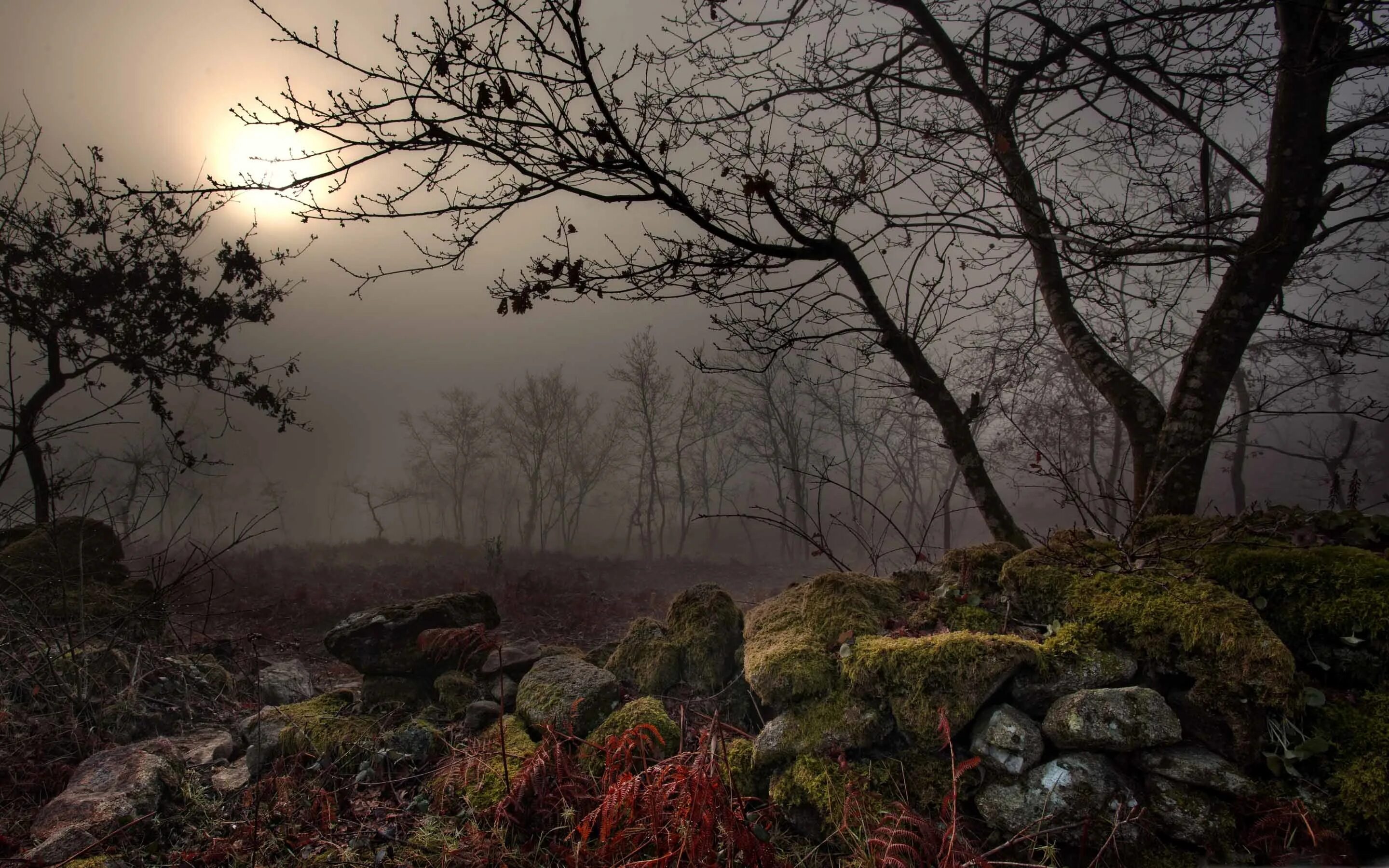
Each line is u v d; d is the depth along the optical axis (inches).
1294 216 159.6
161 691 167.3
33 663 157.8
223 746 135.2
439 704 146.1
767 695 109.0
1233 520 123.6
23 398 319.0
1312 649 96.6
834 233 161.2
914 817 78.8
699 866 75.7
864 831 84.5
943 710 93.9
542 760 103.5
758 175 133.8
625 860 84.1
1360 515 118.2
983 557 131.2
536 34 109.7
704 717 122.0
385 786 115.4
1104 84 196.7
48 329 372.2
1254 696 86.6
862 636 112.6
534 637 440.1
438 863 94.7
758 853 79.9
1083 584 110.7
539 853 93.1
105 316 393.4
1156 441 182.7
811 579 143.1
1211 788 85.0
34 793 118.0
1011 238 172.2
